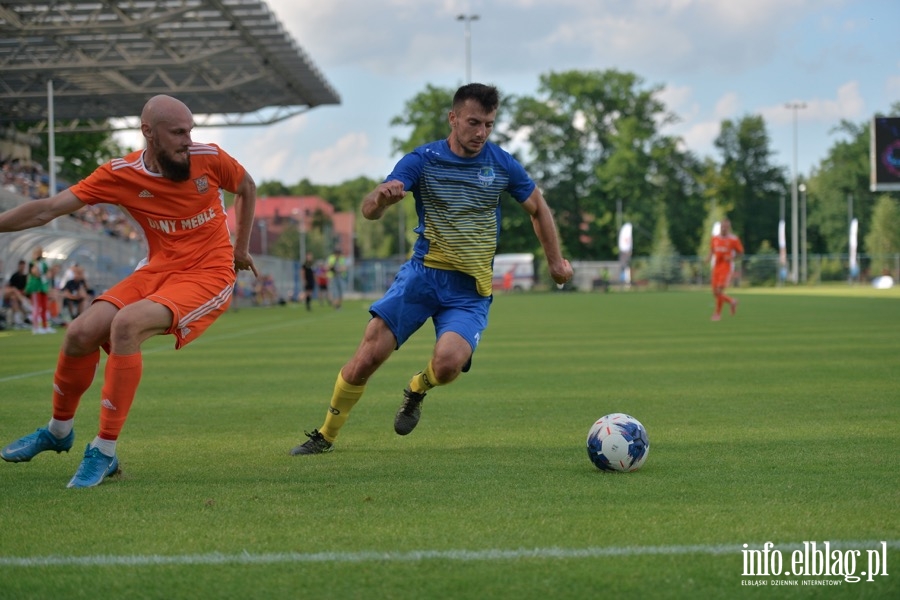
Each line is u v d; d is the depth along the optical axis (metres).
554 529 3.87
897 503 4.32
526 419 7.49
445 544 3.66
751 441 6.24
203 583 3.23
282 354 14.65
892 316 23.48
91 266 28.88
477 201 5.95
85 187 5.24
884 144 47.16
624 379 10.30
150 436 6.81
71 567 3.43
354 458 5.79
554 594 3.10
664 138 81.56
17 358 14.26
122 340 5.02
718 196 85.12
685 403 8.29
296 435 6.85
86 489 4.84
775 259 68.50
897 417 7.30
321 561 3.46
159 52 34.00
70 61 34.66
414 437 6.66
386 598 3.07
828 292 49.69
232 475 5.23
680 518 4.05
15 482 5.06
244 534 3.85
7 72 33.06
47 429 5.46
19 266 23.84
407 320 5.99
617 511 4.19
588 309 31.12
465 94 5.71
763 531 3.82
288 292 51.25
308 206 126.94
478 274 6.03
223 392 9.62
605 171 78.25
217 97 39.97
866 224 87.88
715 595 3.09
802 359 12.26
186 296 5.29
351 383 5.91
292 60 34.94
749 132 91.75
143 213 5.36
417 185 5.95
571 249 80.88
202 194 5.42
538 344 15.73
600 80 80.50
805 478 4.95
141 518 4.15
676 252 80.62
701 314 26.47
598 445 5.14
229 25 30.31
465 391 9.39
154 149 5.17
